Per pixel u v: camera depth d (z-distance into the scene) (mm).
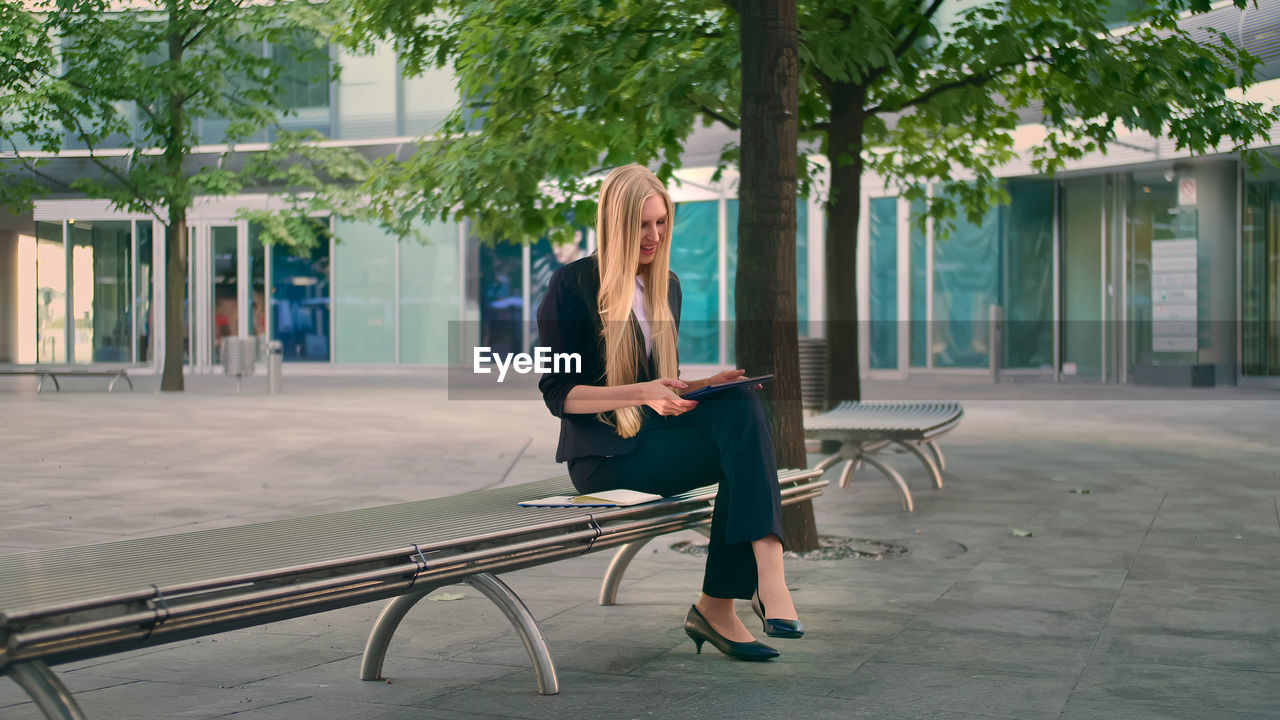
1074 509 7625
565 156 10422
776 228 5793
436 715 3305
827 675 3717
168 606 2406
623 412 3877
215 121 27656
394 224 11695
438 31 10258
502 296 29094
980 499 8125
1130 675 3705
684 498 3904
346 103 28078
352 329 29500
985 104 10008
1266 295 21438
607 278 3871
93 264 29875
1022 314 24438
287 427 13930
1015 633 4297
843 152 10289
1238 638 4211
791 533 6078
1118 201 23156
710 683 3625
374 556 2881
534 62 9422
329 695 3531
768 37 5742
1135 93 9039
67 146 27281
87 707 3416
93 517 7129
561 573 5566
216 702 3465
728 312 26359
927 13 9344
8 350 38156
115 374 21109
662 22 8914
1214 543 6309
